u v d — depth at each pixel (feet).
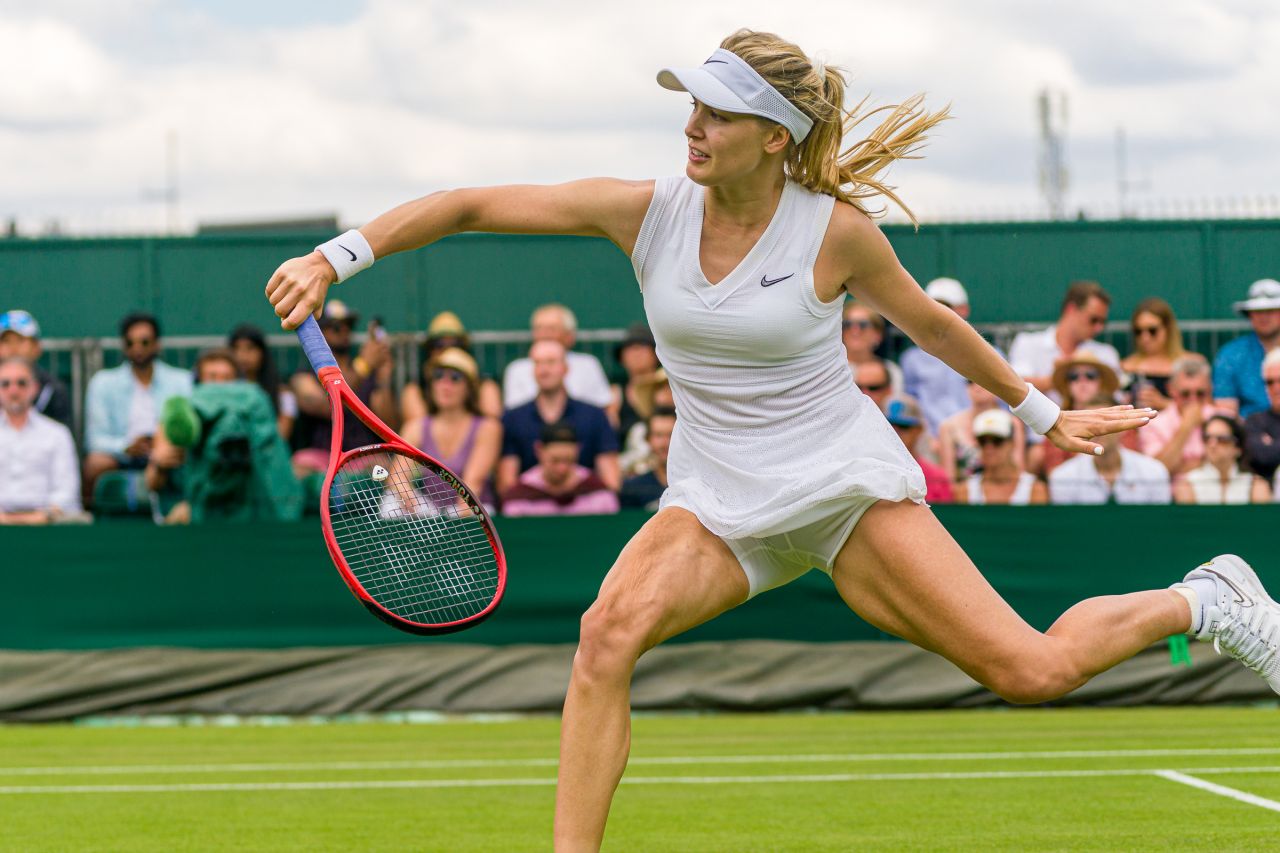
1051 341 33.73
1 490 32.55
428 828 19.74
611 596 12.68
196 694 31.55
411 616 31.40
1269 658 14.15
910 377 33.71
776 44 12.51
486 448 32.53
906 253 35.24
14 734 29.99
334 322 33.71
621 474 33.40
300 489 32.81
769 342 12.92
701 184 12.57
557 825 12.44
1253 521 32.17
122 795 22.61
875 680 32.12
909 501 13.20
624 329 36.29
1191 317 34.96
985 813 20.45
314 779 24.04
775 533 13.12
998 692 13.19
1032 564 31.91
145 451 33.42
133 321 33.42
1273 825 19.43
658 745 27.53
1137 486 32.42
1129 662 32.53
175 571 31.76
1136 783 22.89
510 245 36.27
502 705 31.63
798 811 20.68
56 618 31.60
